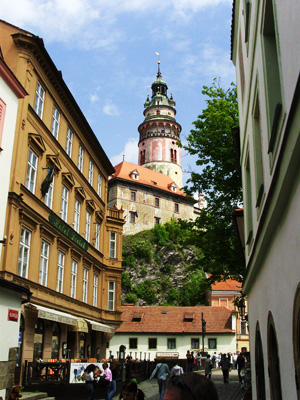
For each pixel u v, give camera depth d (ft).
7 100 52.26
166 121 371.97
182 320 176.86
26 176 65.26
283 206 18.17
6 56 66.28
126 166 325.01
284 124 16.80
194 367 119.14
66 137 85.10
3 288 35.37
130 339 170.60
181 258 310.65
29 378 56.49
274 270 21.94
